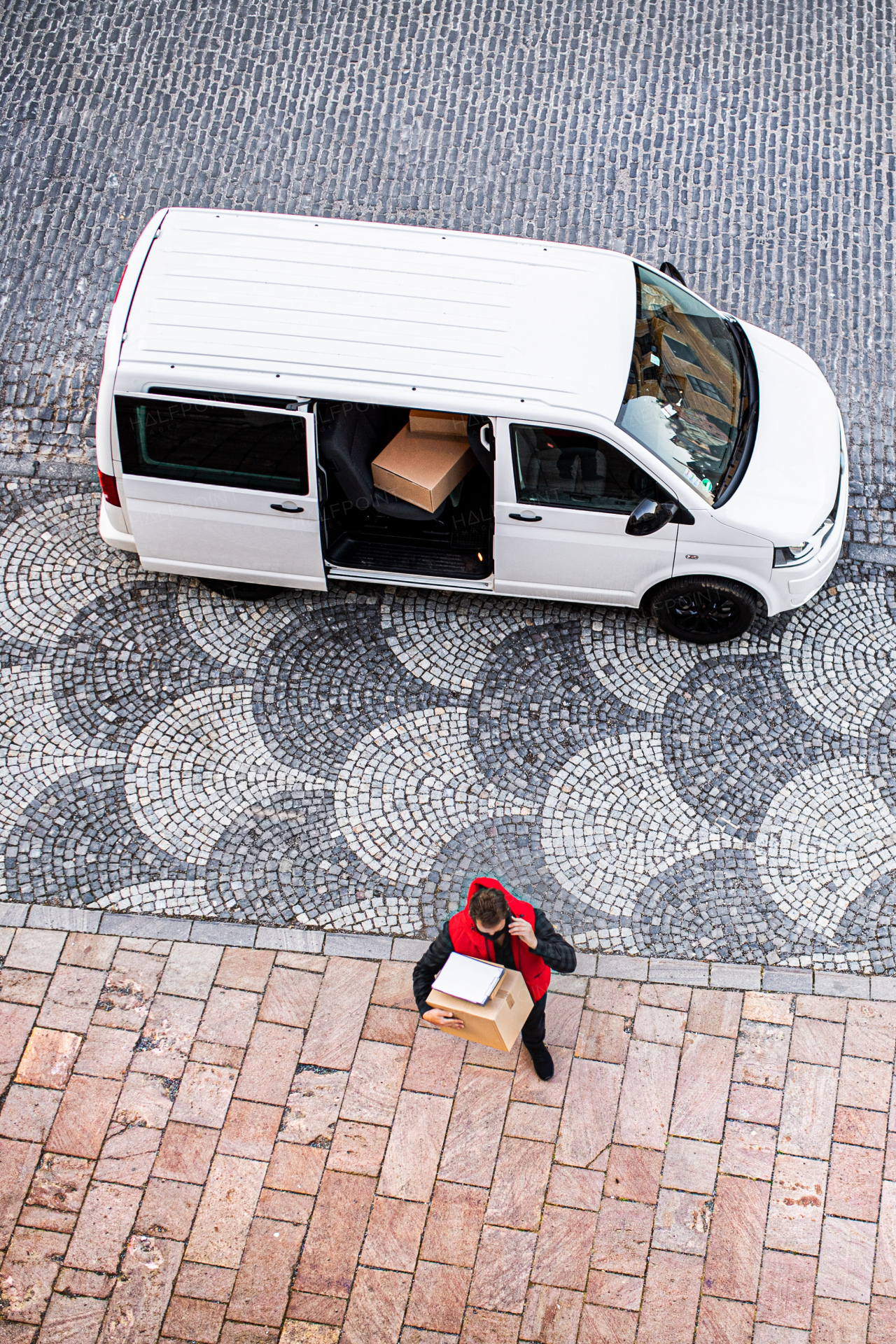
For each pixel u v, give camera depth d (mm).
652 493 7098
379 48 10930
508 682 7828
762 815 7281
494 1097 6387
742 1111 6324
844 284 9602
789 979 6711
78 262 9742
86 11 11148
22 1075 6445
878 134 10430
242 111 10570
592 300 7238
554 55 10867
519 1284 5859
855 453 8789
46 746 7555
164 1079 6441
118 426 7055
